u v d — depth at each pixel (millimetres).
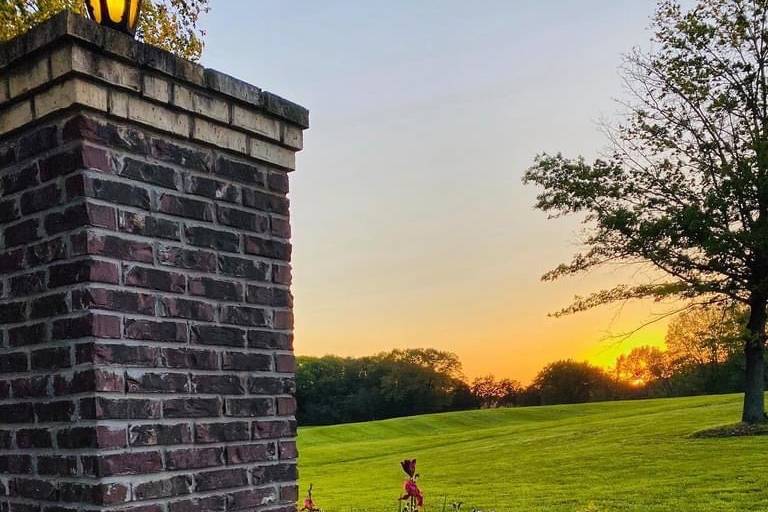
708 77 18438
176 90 2174
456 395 71438
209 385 2191
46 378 1977
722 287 18375
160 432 2023
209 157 2303
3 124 2111
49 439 1961
